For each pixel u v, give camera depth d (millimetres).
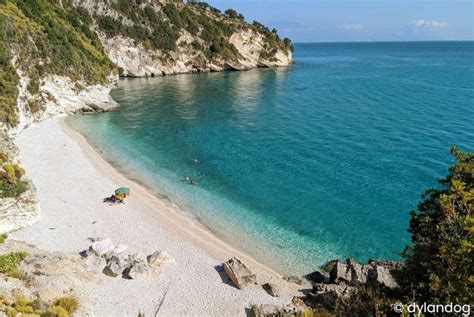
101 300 21109
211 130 59219
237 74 134625
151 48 128750
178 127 60656
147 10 131500
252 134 56906
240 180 40125
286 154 47781
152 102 80875
